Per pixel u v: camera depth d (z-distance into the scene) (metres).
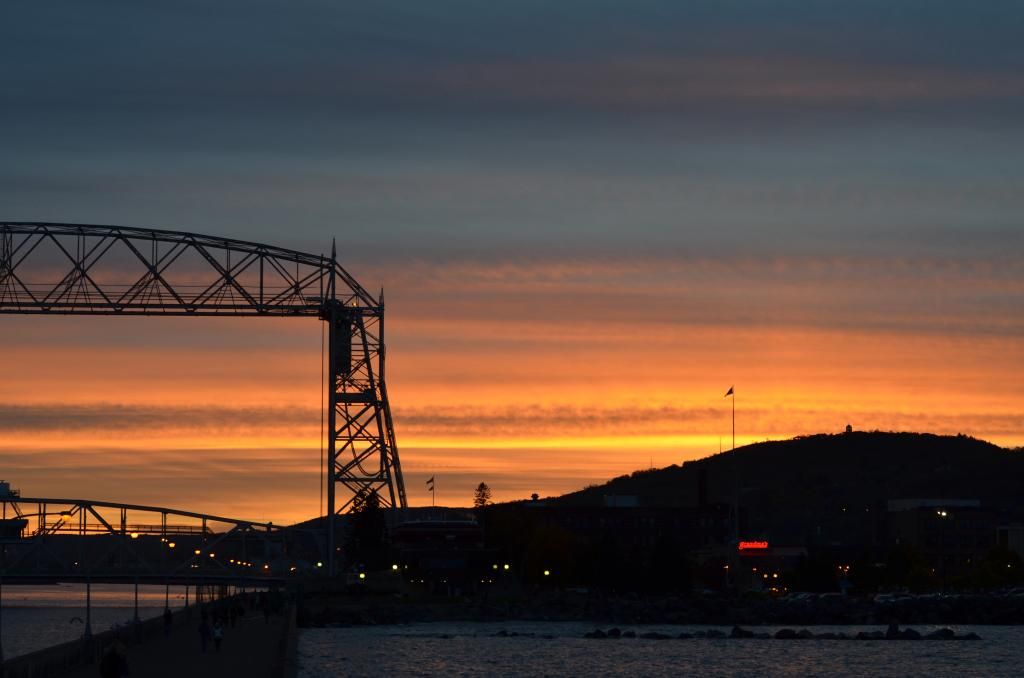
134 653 135.12
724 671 166.25
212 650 138.50
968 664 175.88
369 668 162.50
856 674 164.50
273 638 158.88
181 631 173.50
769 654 186.88
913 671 168.25
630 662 174.38
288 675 105.69
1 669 92.12
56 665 108.62
